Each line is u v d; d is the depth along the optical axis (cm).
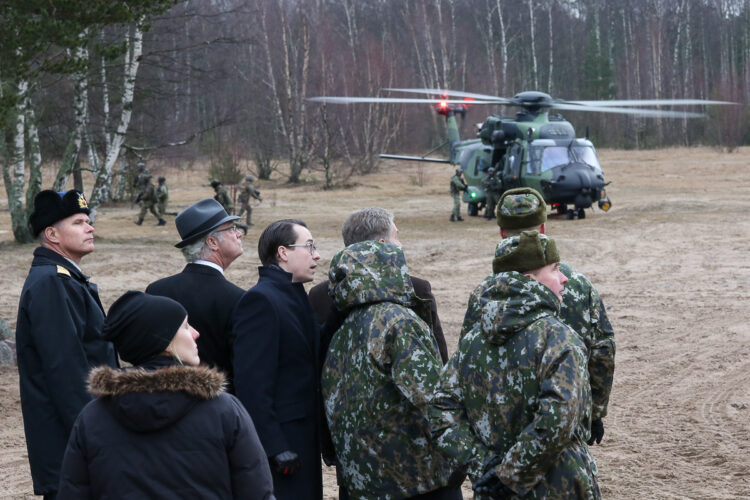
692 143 6284
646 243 1773
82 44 1217
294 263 397
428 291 430
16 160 1903
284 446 367
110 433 244
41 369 364
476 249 1750
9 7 1163
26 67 1170
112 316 260
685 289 1270
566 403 287
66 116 2352
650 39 6556
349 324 373
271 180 4322
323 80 4422
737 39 7425
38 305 357
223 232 412
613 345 384
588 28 7738
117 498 240
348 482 374
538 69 6662
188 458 242
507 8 6694
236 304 404
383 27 6341
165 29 2088
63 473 249
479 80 5862
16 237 1919
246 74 4856
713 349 912
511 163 2316
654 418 688
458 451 318
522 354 302
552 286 316
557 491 302
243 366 372
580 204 2230
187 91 4838
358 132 4700
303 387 385
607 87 6638
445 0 6356
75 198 388
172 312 259
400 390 350
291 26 5119
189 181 4234
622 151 5931
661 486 540
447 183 4009
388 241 398
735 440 624
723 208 2377
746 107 5966
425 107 5797
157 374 240
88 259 1622
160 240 1972
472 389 320
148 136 2861
